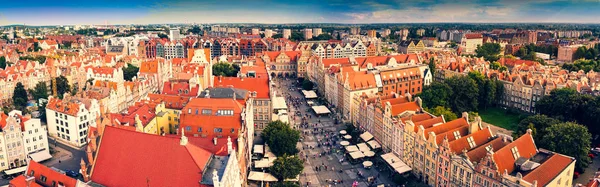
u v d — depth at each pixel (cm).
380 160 15625
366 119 17975
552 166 11150
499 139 12744
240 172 11875
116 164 9700
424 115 15150
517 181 10194
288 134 15275
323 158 15862
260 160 14650
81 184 9588
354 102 19562
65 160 15400
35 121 15238
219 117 13912
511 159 11438
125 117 14612
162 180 9169
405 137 14400
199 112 14212
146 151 9531
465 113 14488
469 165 11506
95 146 10644
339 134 18538
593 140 16988
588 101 17700
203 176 9162
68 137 17100
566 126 14025
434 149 12838
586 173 14012
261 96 19000
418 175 13925
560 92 19162
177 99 17138
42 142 15588
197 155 9444
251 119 16638
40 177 10488
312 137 18188
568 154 13638
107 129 10131
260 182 13500
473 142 12850
